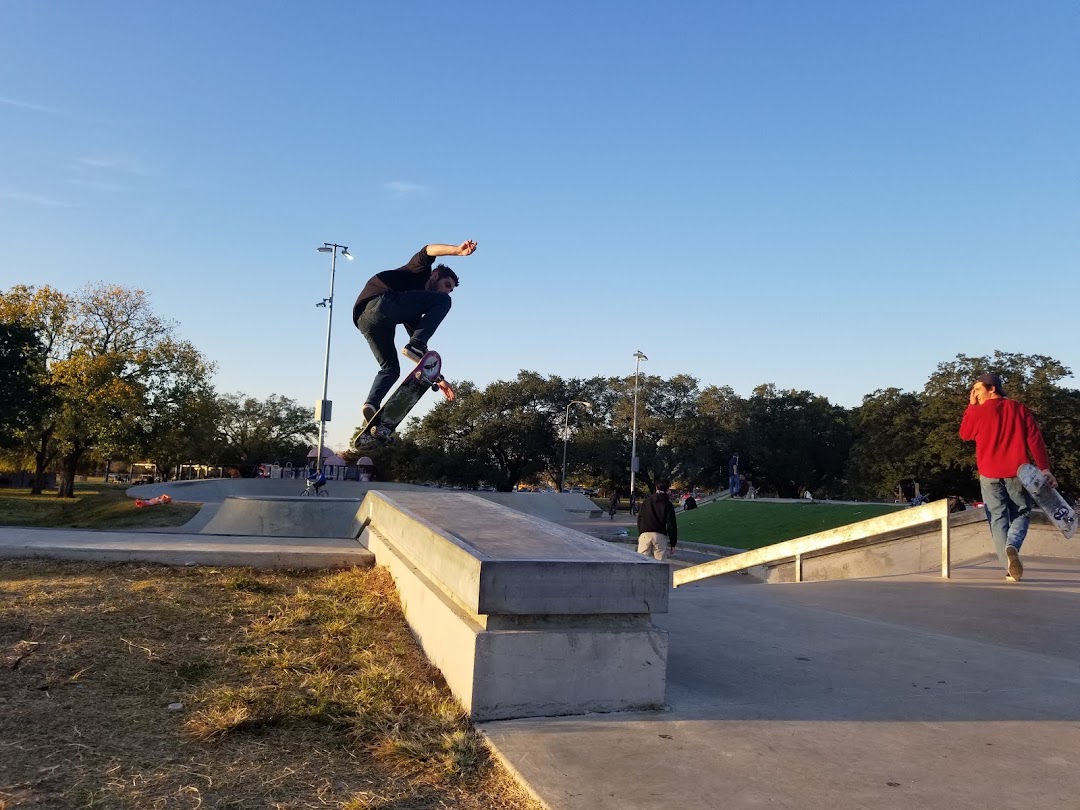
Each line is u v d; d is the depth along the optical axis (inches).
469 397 2630.4
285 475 2348.7
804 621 222.7
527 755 118.6
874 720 136.9
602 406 2738.7
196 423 1680.6
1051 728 133.1
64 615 182.5
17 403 1299.2
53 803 101.9
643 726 132.7
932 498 2169.0
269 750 123.2
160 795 106.1
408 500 256.2
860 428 2354.8
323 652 170.2
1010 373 1871.3
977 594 262.4
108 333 1579.7
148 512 935.7
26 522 1053.2
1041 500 272.4
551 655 138.3
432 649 166.7
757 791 106.7
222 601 208.8
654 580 144.8
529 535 177.3
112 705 137.6
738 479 1523.1
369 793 109.1
